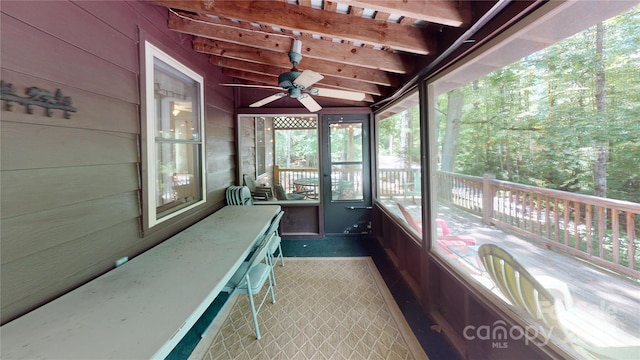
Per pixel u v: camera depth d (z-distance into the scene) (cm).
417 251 267
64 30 122
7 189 100
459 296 197
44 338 91
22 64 104
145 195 179
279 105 410
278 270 313
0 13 97
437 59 188
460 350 180
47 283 114
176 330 96
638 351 86
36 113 110
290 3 187
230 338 195
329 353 180
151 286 128
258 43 237
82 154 131
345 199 434
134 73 171
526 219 128
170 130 224
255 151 504
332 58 238
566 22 104
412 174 291
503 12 128
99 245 142
